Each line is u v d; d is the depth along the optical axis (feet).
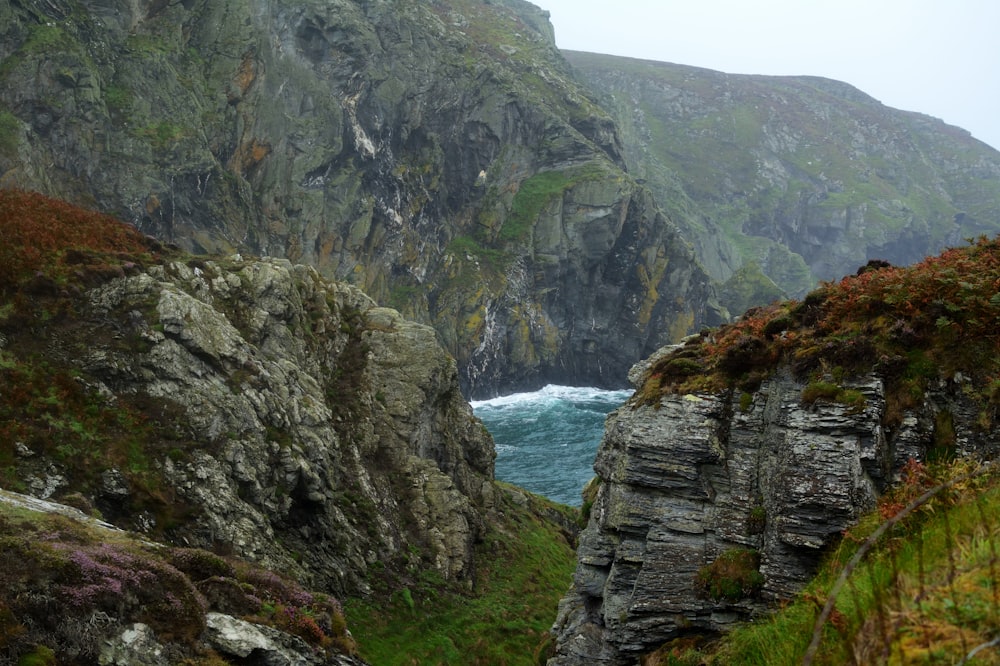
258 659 58.18
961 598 26.08
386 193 493.36
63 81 325.62
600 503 83.05
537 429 422.00
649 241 620.08
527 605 146.00
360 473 143.13
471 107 556.92
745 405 72.28
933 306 66.90
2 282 110.01
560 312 574.56
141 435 104.47
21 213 124.47
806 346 71.15
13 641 46.57
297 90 439.63
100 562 56.03
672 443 72.02
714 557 66.80
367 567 127.13
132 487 97.30
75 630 49.62
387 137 494.59
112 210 333.62
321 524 123.13
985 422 60.34
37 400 99.30
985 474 49.37
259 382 124.06
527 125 586.45
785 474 63.98
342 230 457.68
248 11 422.00
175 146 360.69
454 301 504.43
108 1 368.07
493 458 201.57
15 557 51.83
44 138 318.65
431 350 175.42
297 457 120.98
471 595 140.97
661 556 68.59
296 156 435.94
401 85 499.10
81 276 117.80
